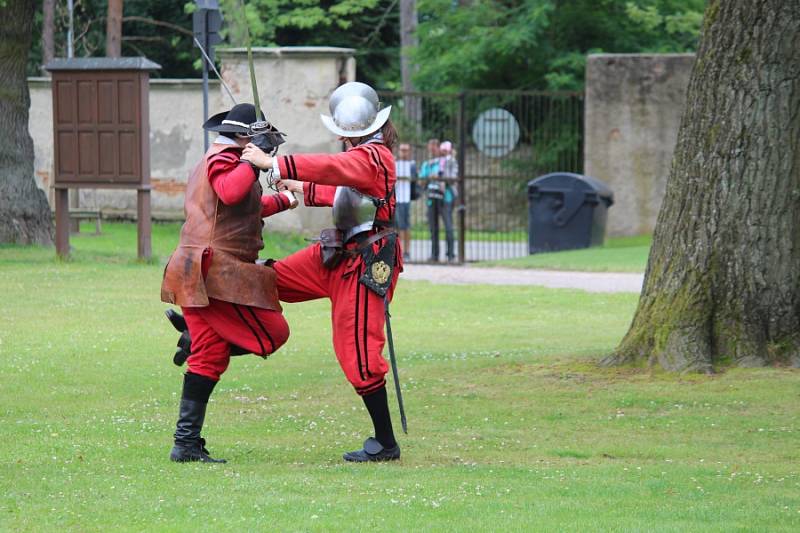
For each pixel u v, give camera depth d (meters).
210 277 18.11
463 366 28.27
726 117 25.41
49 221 53.28
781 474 17.88
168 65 98.12
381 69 104.69
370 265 18.45
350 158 18.14
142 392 25.19
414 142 73.69
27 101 52.38
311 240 18.95
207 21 40.59
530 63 86.56
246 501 15.42
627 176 64.88
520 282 48.66
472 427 21.78
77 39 74.81
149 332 33.56
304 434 21.16
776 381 24.28
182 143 66.00
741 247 25.58
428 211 59.91
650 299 26.48
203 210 18.28
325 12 93.38
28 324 34.38
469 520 14.51
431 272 52.72
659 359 25.89
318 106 59.91
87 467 17.78
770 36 25.09
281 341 18.88
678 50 86.50
